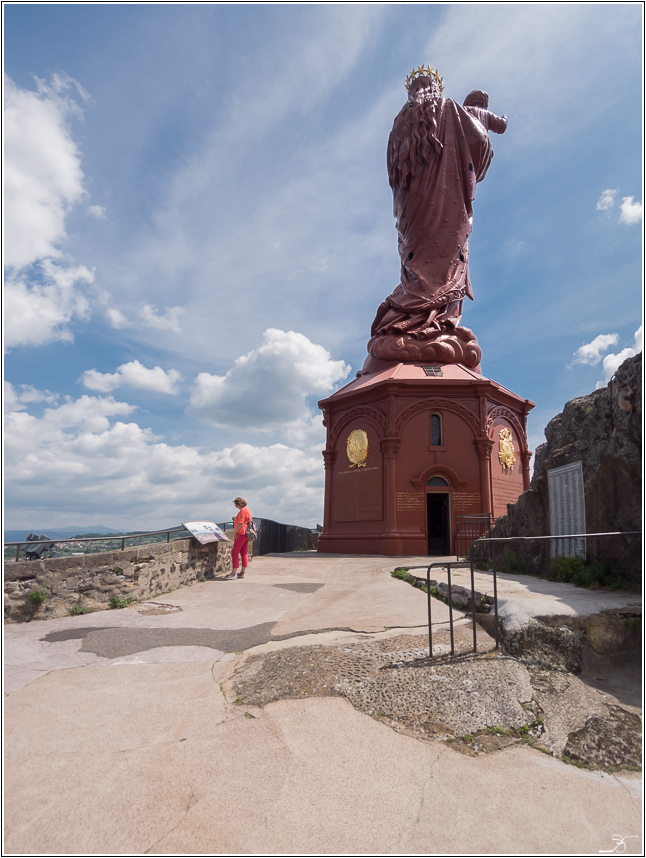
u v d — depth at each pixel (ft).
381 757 13.41
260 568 53.42
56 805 11.58
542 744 14.15
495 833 10.64
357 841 10.38
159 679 19.26
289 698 16.85
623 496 26.02
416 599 32.17
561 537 19.84
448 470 75.46
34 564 28.66
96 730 15.15
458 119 90.89
